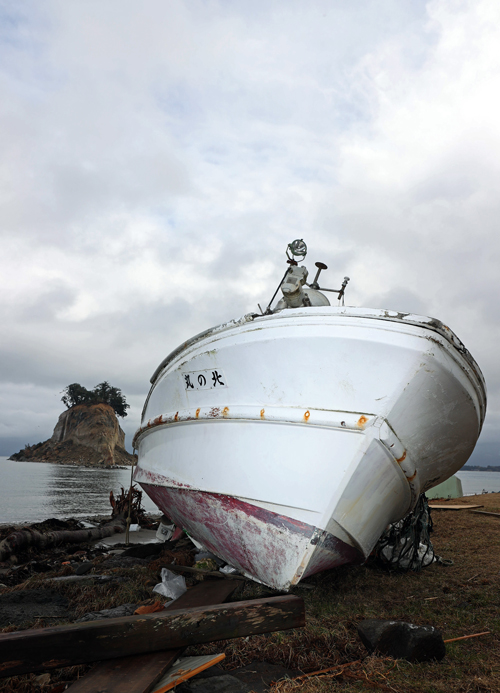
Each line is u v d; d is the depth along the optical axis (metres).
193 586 5.23
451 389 4.71
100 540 10.23
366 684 3.10
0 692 2.98
